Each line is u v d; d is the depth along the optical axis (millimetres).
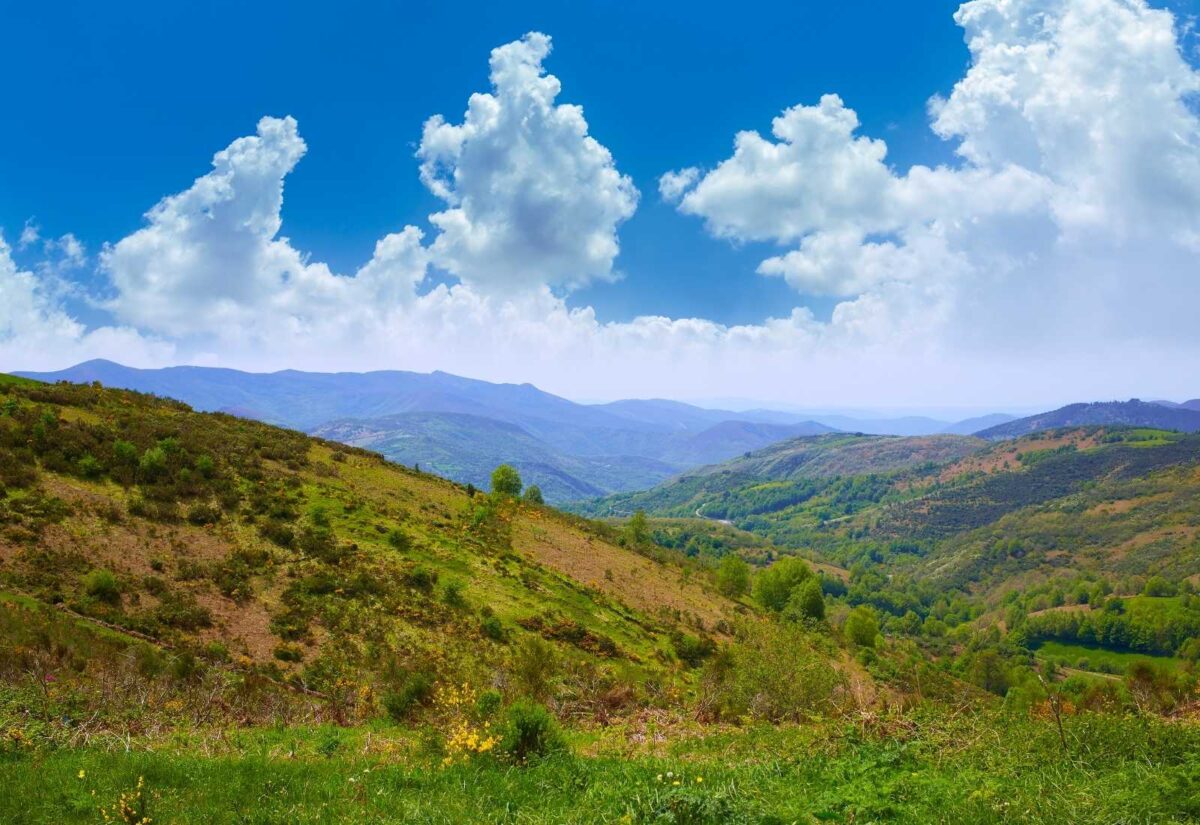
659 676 40062
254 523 42031
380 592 39125
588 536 76688
